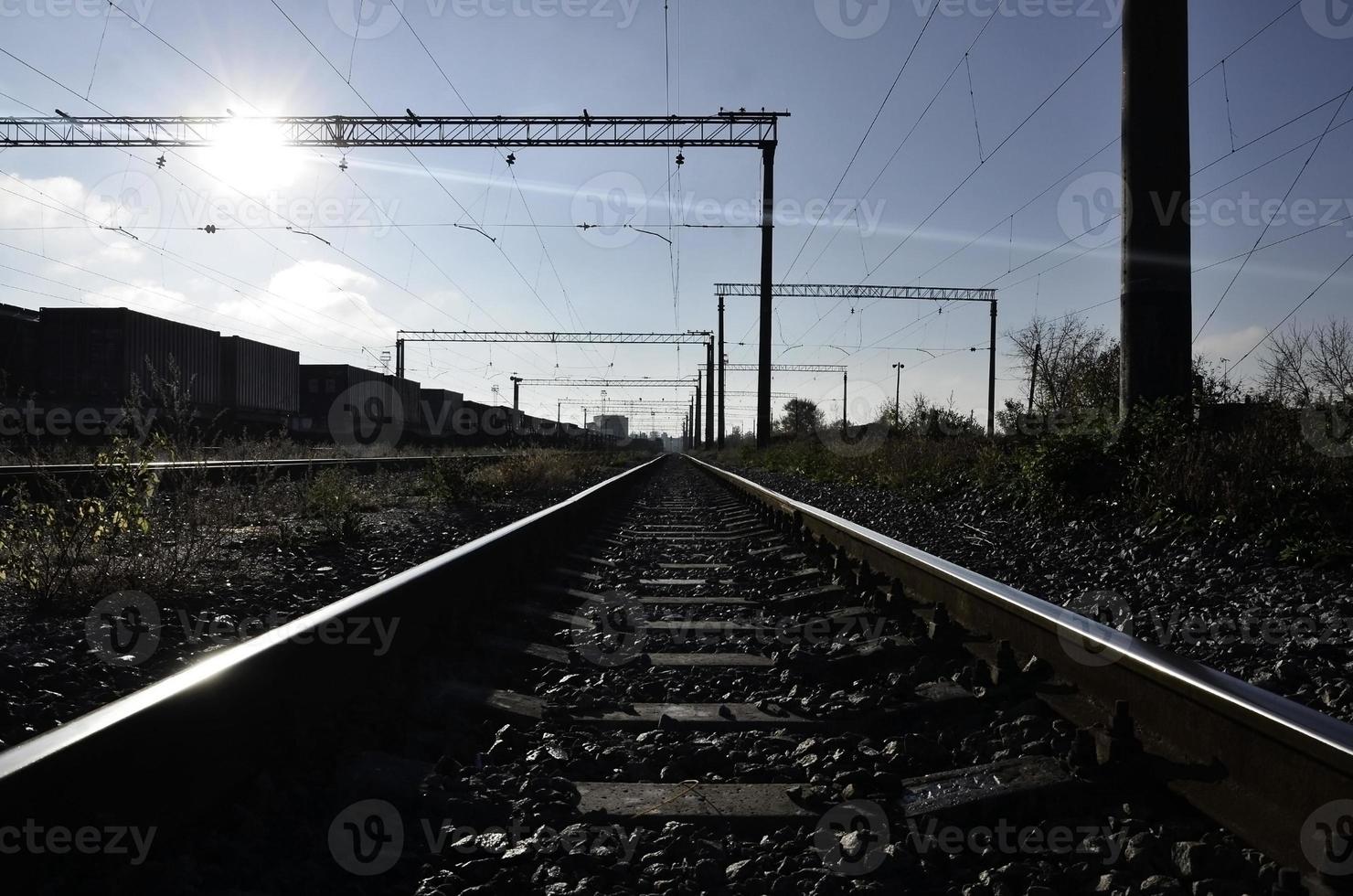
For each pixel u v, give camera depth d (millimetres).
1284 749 2611
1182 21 11609
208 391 34688
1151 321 11797
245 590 7609
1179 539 9211
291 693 3400
